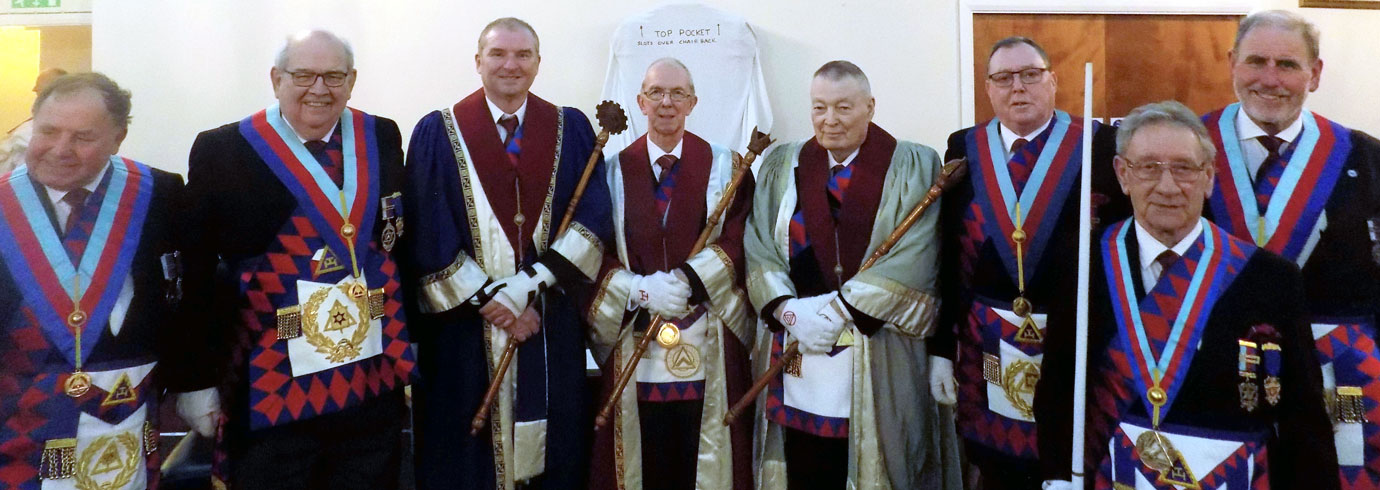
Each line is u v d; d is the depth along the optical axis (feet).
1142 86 12.01
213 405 6.89
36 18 12.41
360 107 11.98
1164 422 5.60
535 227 7.80
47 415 6.02
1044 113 7.40
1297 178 6.65
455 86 11.99
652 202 8.13
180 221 6.76
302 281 6.84
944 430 8.38
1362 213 6.57
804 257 7.86
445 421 7.64
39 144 6.03
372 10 11.95
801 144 8.34
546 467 7.79
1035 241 7.16
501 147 7.77
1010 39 7.60
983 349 7.40
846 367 7.66
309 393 6.77
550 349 7.81
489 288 7.47
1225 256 5.57
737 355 8.09
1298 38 6.59
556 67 12.00
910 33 12.01
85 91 6.07
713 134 11.74
